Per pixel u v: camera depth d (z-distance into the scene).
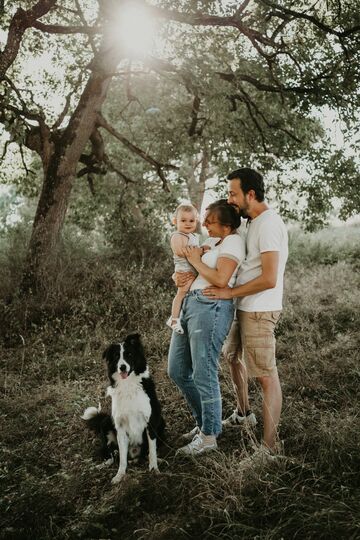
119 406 3.80
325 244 12.55
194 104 9.90
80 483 3.60
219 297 3.61
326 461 3.40
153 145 12.13
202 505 3.12
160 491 3.38
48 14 10.80
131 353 3.85
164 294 7.95
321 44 10.02
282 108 10.70
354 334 6.11
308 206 11.66
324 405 4.44
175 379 4.04
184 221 3.89
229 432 4.19
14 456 4.09
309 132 11.26
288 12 8.93
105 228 11.89
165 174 12.17
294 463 3.39
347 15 9.39
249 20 9.37
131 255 10.33
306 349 5.73
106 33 8.53
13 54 7.41
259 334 3.57
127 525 3.16
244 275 3.69
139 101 11.28
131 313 7.50
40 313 7.68
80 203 12.84
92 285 8.34
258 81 9.87
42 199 9.19
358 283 8.51
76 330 7.07
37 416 4.80
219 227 3.71
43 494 3.44
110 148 12.78
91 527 3.10
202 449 3.82
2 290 8.50
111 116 12.58
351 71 9.39
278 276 3.58
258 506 3.10
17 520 3.22
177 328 3.83
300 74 9.71
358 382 4.80
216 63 9.47
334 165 11.06
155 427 3.84
